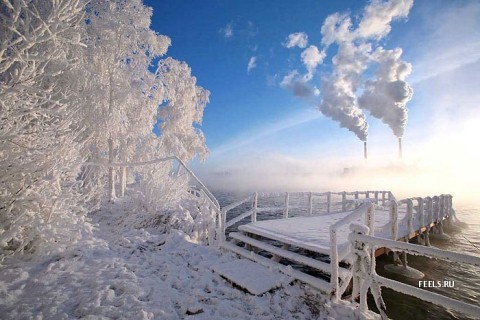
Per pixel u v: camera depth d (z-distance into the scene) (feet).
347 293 13.83
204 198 28.60
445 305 8.69
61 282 12.11
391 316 15.51
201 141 58.23
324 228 21.79
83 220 18.54
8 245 14.06
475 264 8.02
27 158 15.11
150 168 31.83
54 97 25.12
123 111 37.55
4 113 13.60
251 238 20.53
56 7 14.52
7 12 17.10
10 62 13.60
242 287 13.41
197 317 10.63
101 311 10.16
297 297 12.61
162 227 25.17
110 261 14.94
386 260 24.67
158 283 13.28
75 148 18.76
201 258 18.22
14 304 10.16
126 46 38.75
